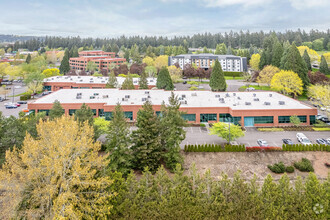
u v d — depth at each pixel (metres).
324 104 53.34
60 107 45.56
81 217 20.45
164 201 22.73
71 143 20.27
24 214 19.52
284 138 44.66
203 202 23.28
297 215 21.44
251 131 48.88
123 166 31.70
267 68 87.19
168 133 34.53
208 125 52.28
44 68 132.88
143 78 76.81
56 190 19.83
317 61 128.12
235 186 23.83
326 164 34.66
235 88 90.88
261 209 22.41
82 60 153.38
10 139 29.31
